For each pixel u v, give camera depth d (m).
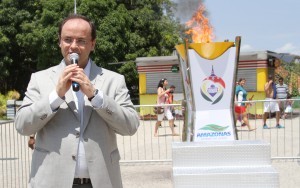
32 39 25.95
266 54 18.55
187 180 4.16
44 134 2.96
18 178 7.52
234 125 6.00
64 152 2.89
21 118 2.89
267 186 4.14
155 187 7.25
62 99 2.85
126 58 24.64
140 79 20.00
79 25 2.95
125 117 2.97
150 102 19.84
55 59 25.22
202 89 6.02
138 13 26.23
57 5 24.83
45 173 2.90
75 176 2.94
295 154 10.02
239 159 4.39
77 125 2.94
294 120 15.27
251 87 18.94
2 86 30.05
